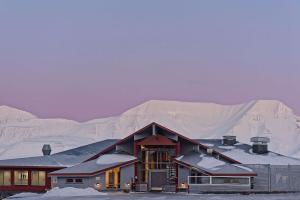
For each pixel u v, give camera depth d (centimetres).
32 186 7538
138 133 7150
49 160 7819
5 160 7881
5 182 7619
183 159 7038
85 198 6044
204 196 6312
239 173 6756
